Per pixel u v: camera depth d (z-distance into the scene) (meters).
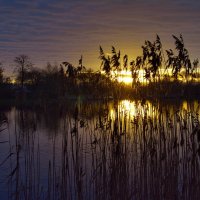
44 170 13.42
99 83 7.43
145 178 7.39
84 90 7.41
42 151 17.97
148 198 7.33
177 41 6.88
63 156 7.52
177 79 7.09
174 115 7.18
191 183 6.96
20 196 8.18
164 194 7.20
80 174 7.46
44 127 22.06
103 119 7.48
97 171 7.64
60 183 8.01
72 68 7.01
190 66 6.94
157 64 6.98
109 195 7.38
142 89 7.39
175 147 7.18
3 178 12.80
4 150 19.09
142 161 7.46
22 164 15.27
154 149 7.29
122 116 7.47
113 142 7.34
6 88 26.38
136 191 7.42
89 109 7.54
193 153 6.89
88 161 10.30
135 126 7.73
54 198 8.13
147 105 7.43
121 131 7.37
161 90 7.25
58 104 7.59
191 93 6.98
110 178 7.36
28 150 8.67
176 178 7.15
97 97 7.46
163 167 7.29
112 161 7.39
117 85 7.45
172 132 7.28
